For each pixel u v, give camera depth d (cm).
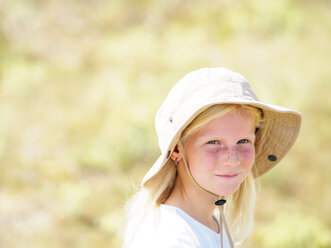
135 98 1527
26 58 1742
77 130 1402
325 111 1517
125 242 344
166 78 1630
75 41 1855
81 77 1653
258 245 1041
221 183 308
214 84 304
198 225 313
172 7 2062
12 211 1070
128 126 1394
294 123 348
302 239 1032
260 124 358
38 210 1085
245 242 429
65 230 1025
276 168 1285
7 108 1450
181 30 1934
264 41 1902
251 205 397
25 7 1911
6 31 1819
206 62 1723
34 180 1196
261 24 1975
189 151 312
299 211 1174
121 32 1931
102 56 1767
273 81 1633
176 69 1695
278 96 1553
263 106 304
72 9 2002
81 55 1766
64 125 1414
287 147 362
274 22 1991
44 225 1035
